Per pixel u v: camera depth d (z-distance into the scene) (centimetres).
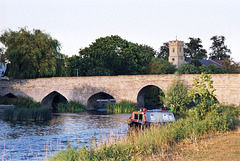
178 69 8756
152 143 1580
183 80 4769
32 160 1672
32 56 5584
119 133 2562
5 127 3109
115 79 5356
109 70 7569
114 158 1280
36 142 2272
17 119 3781
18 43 5644
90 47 8331
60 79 5681
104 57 7956
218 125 1939
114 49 8131
